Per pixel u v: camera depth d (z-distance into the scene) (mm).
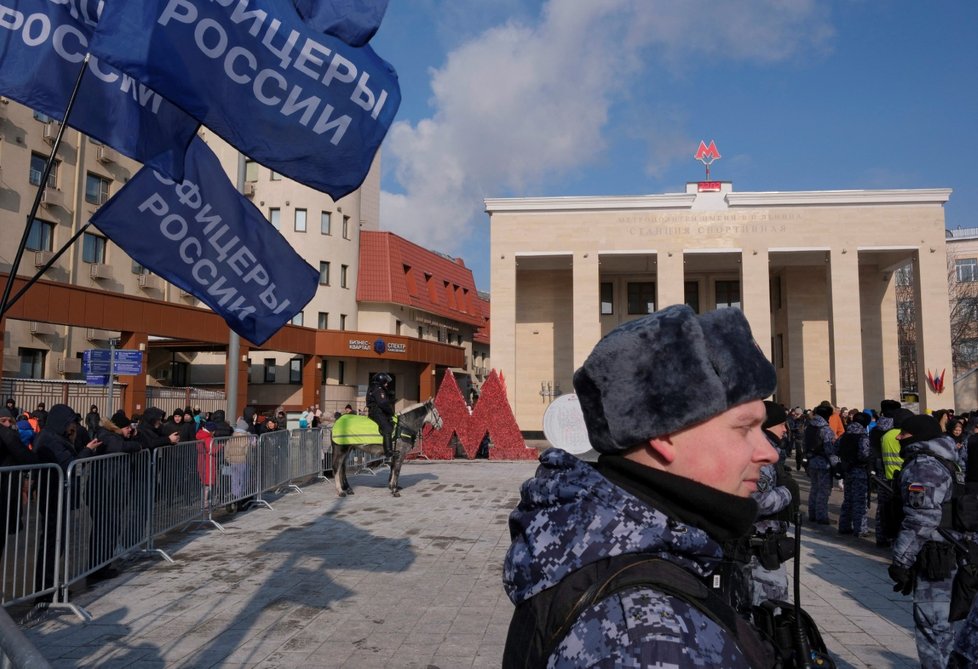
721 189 37219
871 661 5078
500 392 21797
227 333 31812
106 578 7242
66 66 4051
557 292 42031
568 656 919
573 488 1122
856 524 10008
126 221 4410
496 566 7844
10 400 15062
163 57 3529
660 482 1092
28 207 26031
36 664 1547
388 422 13375
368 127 4117
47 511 6020
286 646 5293
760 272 36344
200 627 5727
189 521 9383
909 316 51062
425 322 49312
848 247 35750
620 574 990
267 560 8086
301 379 41000
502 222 38406
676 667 827
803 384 39812
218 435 12312
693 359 1118
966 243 56750
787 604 1530
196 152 4676
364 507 12039
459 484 15305
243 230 4805
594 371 1180
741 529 1082
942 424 11742
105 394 24422
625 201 37500
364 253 45500
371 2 4059
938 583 4098
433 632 5633
